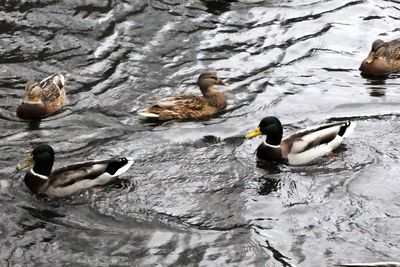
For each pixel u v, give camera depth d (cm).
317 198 1461
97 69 1975
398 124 1734
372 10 2347
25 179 1462
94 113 1783
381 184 1502
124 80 1928
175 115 1758
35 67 1973
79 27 2159
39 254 1295
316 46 2127
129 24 2189
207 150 1631
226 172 1548
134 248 1313
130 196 1455
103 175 1470
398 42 2066
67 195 1443
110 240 1333
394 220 1393
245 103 1836
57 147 1633
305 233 1357
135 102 1834
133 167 1555
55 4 2261
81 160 1584
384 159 1587
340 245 1324
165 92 1878
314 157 1580
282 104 1833
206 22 2220
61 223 1374
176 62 2017
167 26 2189
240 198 1462
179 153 1616
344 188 1490
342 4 2377
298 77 1964
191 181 1513
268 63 2031
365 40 2175
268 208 1430
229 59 2041
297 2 2378
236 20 2241
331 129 1603
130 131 1705
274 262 1280
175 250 1309
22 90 1873
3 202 1424
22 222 1372
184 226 1377
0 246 1309
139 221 1387
